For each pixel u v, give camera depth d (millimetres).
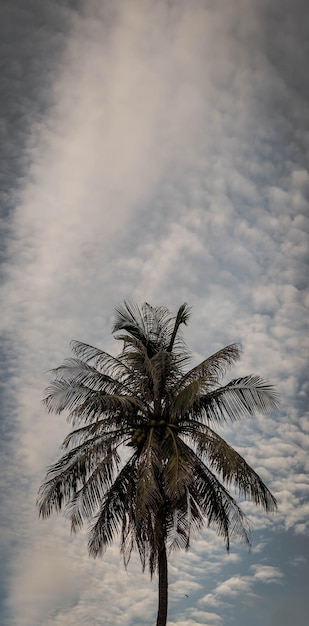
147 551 27562
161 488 26984
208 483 28188
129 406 27172
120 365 29016
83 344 29562
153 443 26688
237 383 28938
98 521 28312
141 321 30797
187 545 28031
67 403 28938
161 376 28625
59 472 28141
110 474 27422
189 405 26953
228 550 28141
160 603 26469
